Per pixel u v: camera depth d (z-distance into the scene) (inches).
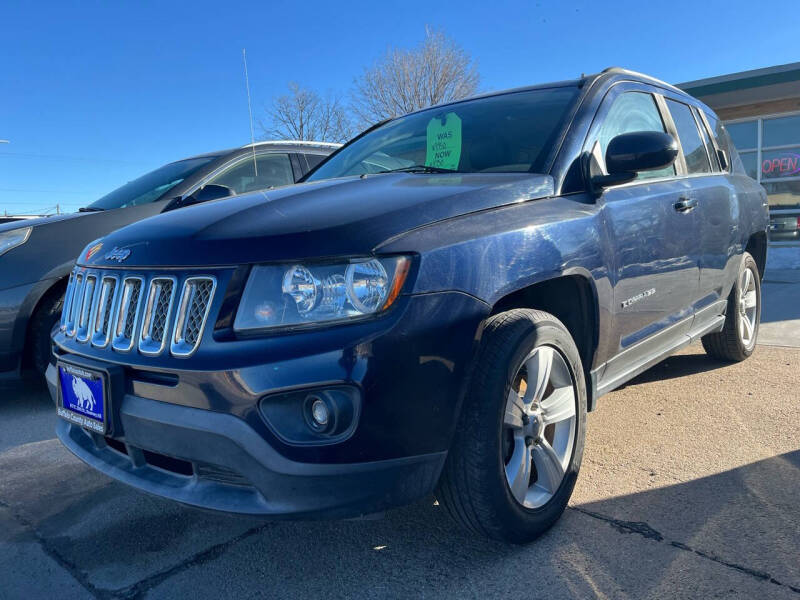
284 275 75.0
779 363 183.2
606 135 118.7
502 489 84.5
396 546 93.4
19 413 164.4
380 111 1178.6
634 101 134.0
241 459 73.1
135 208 181.6
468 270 80.0
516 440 90.6
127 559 93.4
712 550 87.7
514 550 90.4
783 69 451.8
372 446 72.9
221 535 99.3
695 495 103.9
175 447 77.5
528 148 111.0
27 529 103.1
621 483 109.6
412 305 74.6
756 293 186.7
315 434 72.7
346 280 73.9
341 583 85.1
